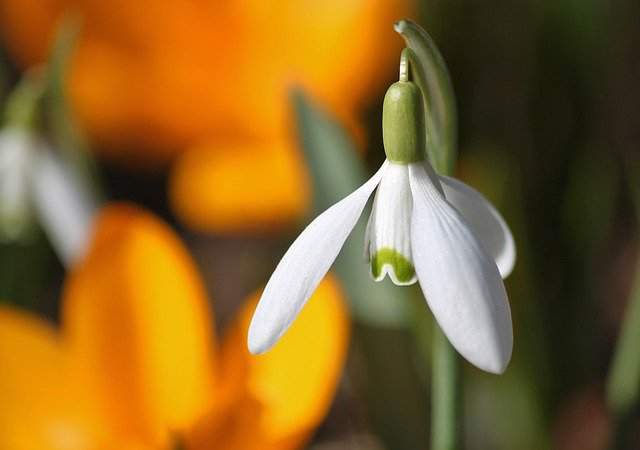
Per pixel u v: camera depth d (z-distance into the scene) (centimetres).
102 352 25
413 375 29
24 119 28
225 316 42
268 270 39
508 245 20
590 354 35
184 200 35
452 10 37
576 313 34
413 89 20
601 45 36
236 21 35
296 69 35
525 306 31
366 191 20
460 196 20
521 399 32
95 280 25
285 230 35
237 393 24
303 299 19
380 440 29
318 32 34
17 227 28
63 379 25
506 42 37
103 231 25
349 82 35
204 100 36
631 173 36
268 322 19
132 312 25
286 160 32
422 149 20
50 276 42
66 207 28
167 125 36
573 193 35
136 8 35
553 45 36
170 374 25
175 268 25
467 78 38
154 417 25
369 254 20
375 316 28
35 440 25
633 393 27
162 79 36
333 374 23
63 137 28
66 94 28
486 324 18
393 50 36
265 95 35
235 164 33
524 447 32
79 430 25
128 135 37
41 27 36
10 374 25
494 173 31
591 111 36
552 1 36
